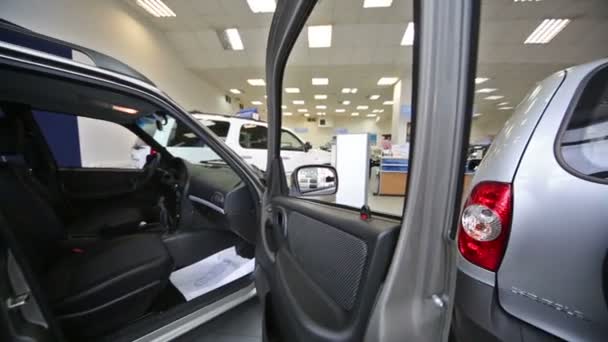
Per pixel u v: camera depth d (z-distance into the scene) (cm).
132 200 197
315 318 56
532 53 629
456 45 33
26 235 99
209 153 320
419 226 39
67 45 75
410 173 39
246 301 115
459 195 38
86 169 188
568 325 80
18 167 120
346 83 933
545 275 83
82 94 97
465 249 100
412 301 40
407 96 824
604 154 79
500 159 95
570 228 79
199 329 109
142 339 86
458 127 35
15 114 128
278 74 83
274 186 98
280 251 83
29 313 64
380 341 40
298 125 1977
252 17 536
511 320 89
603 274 74
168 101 95
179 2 491
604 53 614
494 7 464
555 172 83
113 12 476
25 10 333
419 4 34
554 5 457
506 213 90
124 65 86
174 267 130
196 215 147
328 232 60
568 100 88
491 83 864
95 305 94
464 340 98
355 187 242
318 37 594
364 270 47
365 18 516
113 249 116
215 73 847
